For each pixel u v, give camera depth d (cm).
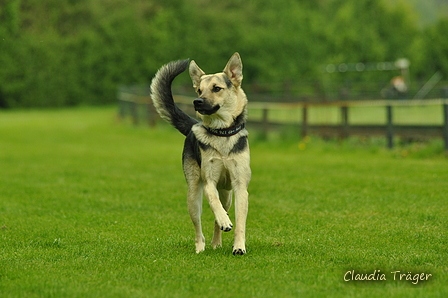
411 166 1500
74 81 5075
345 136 2028
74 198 1195
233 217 1020
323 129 2095
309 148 2009
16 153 2077
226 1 6088
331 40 5412
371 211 1008
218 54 5328
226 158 755
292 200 1129
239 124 774
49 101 5038
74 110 4828
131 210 1070
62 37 5197
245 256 725
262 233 870
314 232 870
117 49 5125
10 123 3575
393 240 803
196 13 5506
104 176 1492
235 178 759
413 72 5691
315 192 1197
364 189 1209
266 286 595
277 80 5228
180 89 3466
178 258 723
